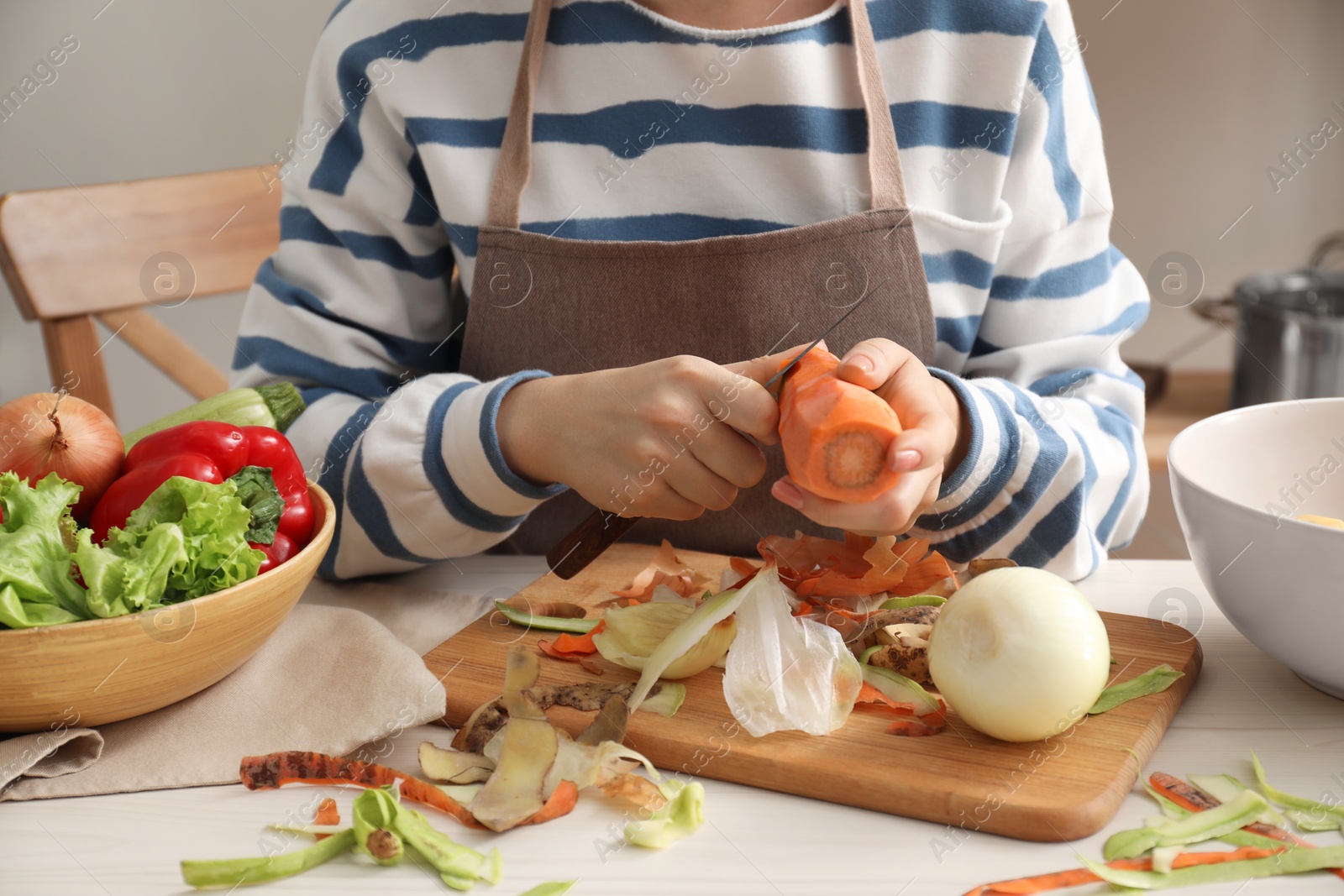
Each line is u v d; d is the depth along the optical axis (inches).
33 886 18.6
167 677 21.9
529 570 32.9
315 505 26.6
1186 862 18.4
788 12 34.6
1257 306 65.2
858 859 19.1
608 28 34.3
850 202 34.7
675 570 29.9
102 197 50.5
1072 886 18.1
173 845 19.7
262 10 75.5
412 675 23.6
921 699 22.7
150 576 21.2
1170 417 76.1
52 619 20.8
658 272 33.7
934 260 35.1
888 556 25.9
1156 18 78.4
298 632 25.5
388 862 19.1
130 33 74.0
